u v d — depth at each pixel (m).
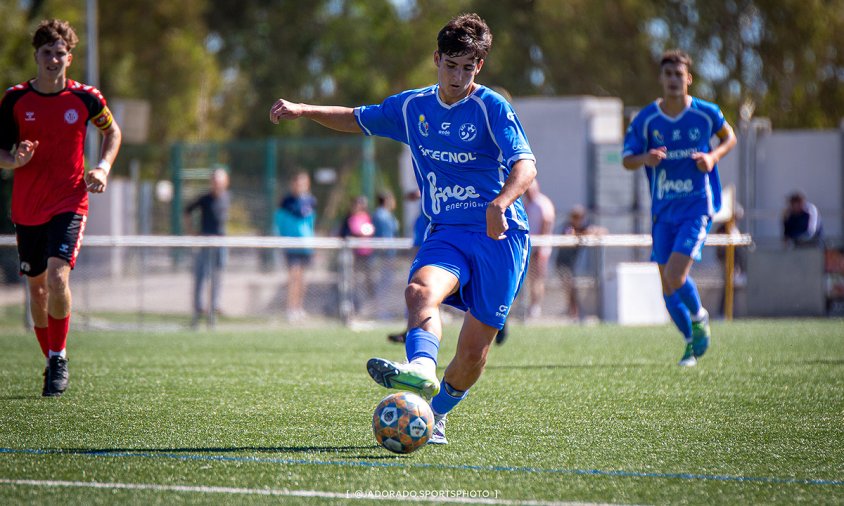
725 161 76.31
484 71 134.62
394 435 15.38
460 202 17.05
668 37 119.38
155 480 14.95
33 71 94.19
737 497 14.28
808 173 80.06
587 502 13.88
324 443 17.72
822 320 50.69
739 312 54.41
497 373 27.88
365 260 49.66
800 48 113.50
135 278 49.31
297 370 28.70
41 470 15.55
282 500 13.88
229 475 15.26
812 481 15.20
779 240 57.44
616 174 74.44
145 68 132.00
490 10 135.00
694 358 30.17
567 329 44.53
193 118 132.62
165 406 21.77
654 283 51.00
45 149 22.41
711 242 52.38
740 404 22.38
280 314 50.38
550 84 134.88
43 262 23.17
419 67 136.88
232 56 143.50
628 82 127.00
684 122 29.12
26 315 44.44
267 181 82.62
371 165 82.56
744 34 116.62
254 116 140.88
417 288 15.98
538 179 75.50
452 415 20.80
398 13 139.00
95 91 22.91
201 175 83.38
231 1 142.75
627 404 22.33
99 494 14.16
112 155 22.88
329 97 141.25
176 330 45.88
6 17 92.69
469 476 15.29
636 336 40.53
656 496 14.25
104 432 18.62
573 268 51.31
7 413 20.67
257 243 47.12
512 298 16.97
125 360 31.44
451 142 16.91
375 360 14.57
